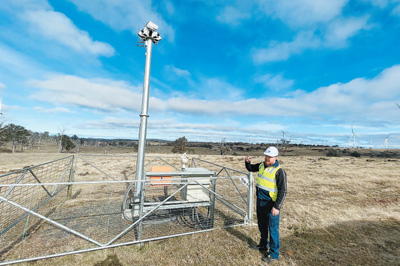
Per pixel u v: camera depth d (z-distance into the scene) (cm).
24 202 607
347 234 457
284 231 470
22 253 339
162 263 325
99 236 404
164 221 473
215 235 425
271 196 342
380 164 2075
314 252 378
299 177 1217
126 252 351
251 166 417
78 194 725
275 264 335
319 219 543
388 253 378
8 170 1506
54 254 326
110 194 728
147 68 510
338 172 1424
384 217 562
